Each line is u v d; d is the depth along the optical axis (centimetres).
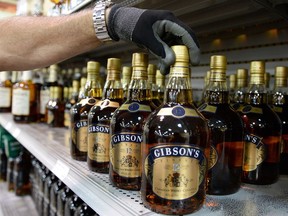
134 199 65
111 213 61
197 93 165
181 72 58
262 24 123
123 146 71
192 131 56
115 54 214
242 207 63
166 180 56
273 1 87
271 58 128
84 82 129
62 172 91
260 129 77
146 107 73
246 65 138
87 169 89
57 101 179
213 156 69
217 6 96
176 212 55
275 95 91
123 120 71
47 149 117
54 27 76
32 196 195
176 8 95
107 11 66
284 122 86
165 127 56
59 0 132
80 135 98
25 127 177
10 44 82
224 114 71
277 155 79
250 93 82
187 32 57
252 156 77
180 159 55
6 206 182
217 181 69
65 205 121
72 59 235
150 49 58
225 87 73
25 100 195
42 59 82
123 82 93
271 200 67
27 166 205
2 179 238
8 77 267
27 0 172
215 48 153
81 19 71
